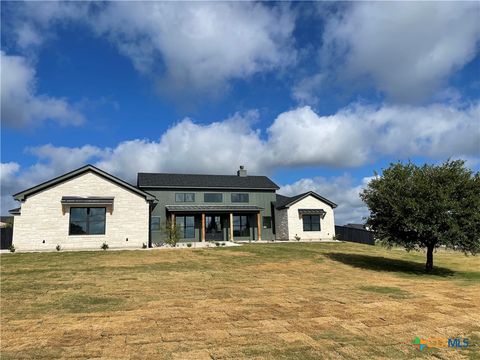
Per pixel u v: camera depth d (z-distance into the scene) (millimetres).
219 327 7055
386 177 17203
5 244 23312
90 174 23312
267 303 9133
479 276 16344
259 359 5508
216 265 16250
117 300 9336
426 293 10945
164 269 14875
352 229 34469
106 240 23000
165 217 30141
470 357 5820
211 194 31984
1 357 5418
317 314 8125
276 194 37062
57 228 22328
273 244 26844
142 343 6117
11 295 9875
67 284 11492
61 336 6449
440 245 16594
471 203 15477
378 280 13781
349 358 5652
